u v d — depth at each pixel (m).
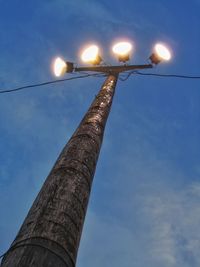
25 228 2.87
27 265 2.46
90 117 5.33
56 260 2.59
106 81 7.73
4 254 2.72
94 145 4.46
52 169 3.82
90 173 3.90
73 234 2.95
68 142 4.46
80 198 3.37
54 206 3.09
